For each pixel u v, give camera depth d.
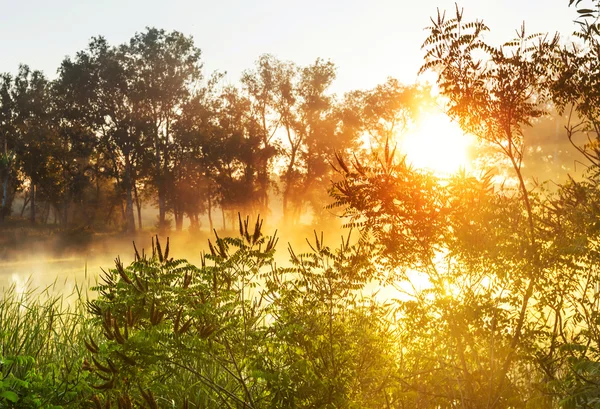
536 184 5.84
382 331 5.23
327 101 84.19
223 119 83.94
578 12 5.63
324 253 5.18
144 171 81.56
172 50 81.50
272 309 5.06
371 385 5.03
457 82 5.64
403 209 5.13
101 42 81.94
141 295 4.71
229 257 4.99
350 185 5.22
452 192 5.09
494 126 5.69
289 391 4.60
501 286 5.23
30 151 82.56
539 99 5.85
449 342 5.10
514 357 5.10
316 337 4.85
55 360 6.17
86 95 79.69
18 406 4.62
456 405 5.06
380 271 5.37
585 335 5.02
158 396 4.92
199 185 82.56
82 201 84.06
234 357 4.87
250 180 82.38
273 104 84.81
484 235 5.07
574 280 5.29
